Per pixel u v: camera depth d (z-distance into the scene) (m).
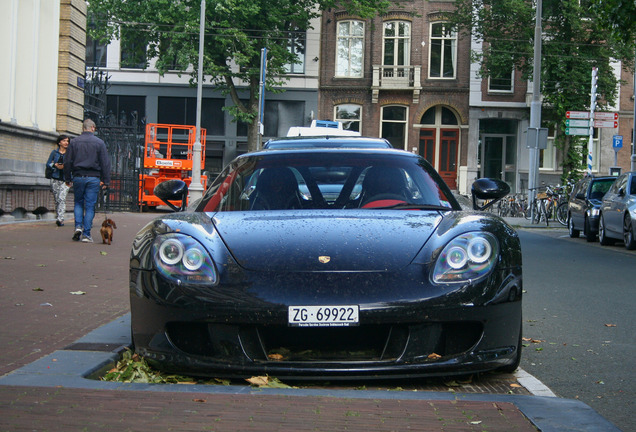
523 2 35.81
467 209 5.18
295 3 37.50
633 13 14.31
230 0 33.44
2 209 15.26
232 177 5.30
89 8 35.47
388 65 40.84
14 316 5.82
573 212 19.42
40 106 17.34
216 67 34.56
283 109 41.28
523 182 40.38
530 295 8.45
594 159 40.16
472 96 40.22
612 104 36.06
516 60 36.94
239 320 3.85
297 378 3.89
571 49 35.62
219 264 4.04
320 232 4.28
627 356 5.28
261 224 4.41
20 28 16.20
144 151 27.23
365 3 37.34
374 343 3.97
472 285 3.97
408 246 4.14
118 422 3.17
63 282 7.86
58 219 15.68
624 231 15.37
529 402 3.57
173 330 4.04
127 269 9.21
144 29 36.28
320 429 3.12
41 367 4.11
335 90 41.22
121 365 4.38
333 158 5.38
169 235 4.23
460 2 37.84
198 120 27.41
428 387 4.16
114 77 41.03
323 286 3.89
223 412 3.32
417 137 41.06
